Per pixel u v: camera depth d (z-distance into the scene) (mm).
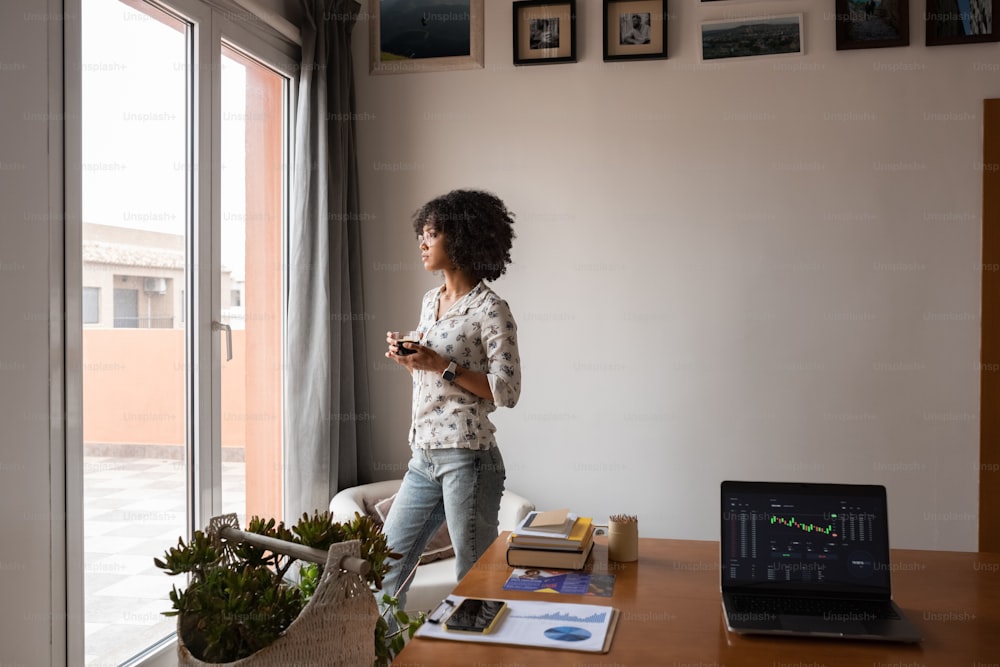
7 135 1871
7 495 1884
